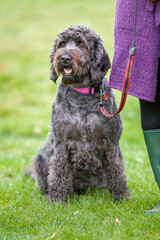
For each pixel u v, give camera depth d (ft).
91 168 15.93
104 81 15.74
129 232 11.59
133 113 39.32
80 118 15.10
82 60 15.01
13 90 52.26
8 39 81.66
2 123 38.19
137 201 14.62
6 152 27.89
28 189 17.30
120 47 12.87
